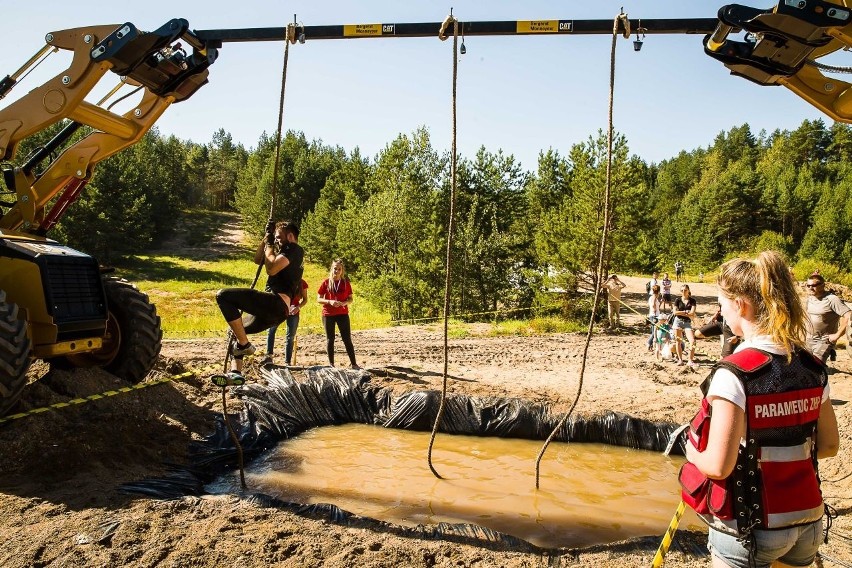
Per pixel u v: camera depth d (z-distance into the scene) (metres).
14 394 5.56
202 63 6.01
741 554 2.30
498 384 9.92
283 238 6.07
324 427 8.31
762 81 4.95
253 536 4.23
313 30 5.66
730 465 2.23
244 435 7.29
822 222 57.28
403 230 26.80
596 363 12.66
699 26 5.14
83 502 4.74
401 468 6.59
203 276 46.91
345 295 10.05
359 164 50.69
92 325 6.67
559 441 7.75
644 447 7.54
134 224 50.09
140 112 6.93
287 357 10.05
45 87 6.18
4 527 4.28
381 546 4.20
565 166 31.58
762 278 2.40
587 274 22.14
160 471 5.82
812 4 4.23
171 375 8.45
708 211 73.44
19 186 7.04
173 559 3.88
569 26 5.40
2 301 5.62
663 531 5.05
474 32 5.45
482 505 5.54
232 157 115.12
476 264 24.64
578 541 4.79
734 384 2.27
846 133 105.31
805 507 2.29
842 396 9.28
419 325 21.52
